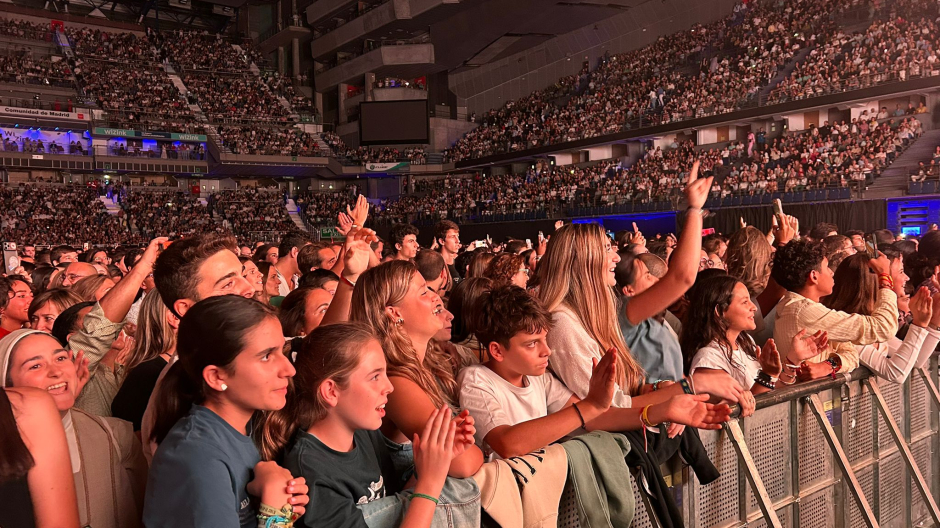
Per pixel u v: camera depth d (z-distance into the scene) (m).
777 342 3.92
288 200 46.53
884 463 4.04
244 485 1.81
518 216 34.44
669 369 3.23
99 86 40.47
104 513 2.09
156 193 42.03
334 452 1.99
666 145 34.97
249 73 47.56
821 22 31.47
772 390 3.36
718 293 3.48
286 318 3.35
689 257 2.94
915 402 4.39
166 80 43.88
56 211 37.28
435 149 46.44
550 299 2.88
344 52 47.78
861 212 23.12
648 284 3.88
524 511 2.26
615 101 37.59
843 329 3.64
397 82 46.62
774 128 30.55
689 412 2.51
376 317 2.41
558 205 33.44
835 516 3.60
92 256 8.77
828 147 26.09
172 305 2.56
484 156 42.62
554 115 41.06
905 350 3.86
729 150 30.02
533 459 2.33
